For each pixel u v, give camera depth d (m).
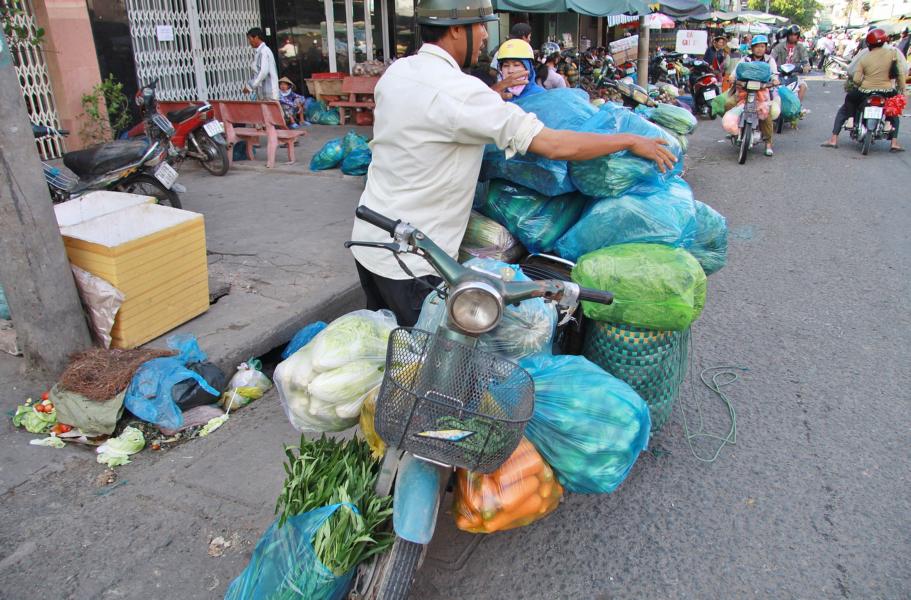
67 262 3.63
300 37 13.83
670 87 13.14
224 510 2.91
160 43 10.74
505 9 10.26
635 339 2.97
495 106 2.55
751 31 31.23
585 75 15.28
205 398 3.59
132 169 5.94
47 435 3.42
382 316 2.69
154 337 4.00
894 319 4.73
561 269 3.32
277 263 5.29
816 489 3.06
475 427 1.93
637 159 3.14
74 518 2.86
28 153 3.37
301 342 3.99
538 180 3.23
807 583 2.56
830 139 11.37
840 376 4.01
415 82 2.61
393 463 2.22
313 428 2.54
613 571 2.64
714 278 5.59
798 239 6.52
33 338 3.65
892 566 2.62
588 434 2.37
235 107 8.88
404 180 2.74
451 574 2.62
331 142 8.78
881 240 6.41
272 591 2.07
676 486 3.10
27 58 8.32
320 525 2.06
